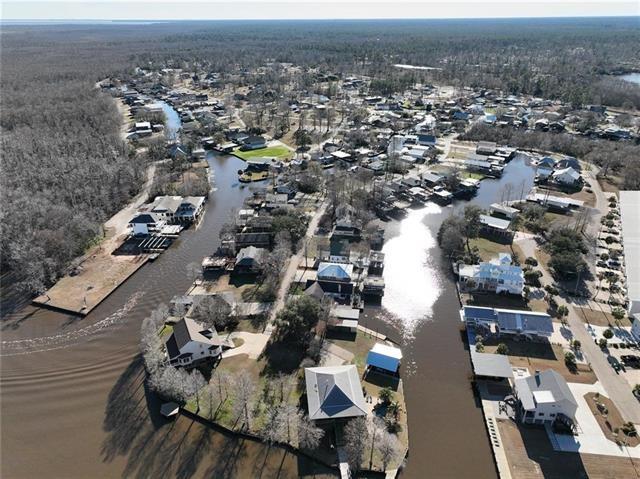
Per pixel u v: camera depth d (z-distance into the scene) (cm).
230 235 10794
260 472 5616
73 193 12662
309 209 12850
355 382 6619
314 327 7994
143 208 13025
